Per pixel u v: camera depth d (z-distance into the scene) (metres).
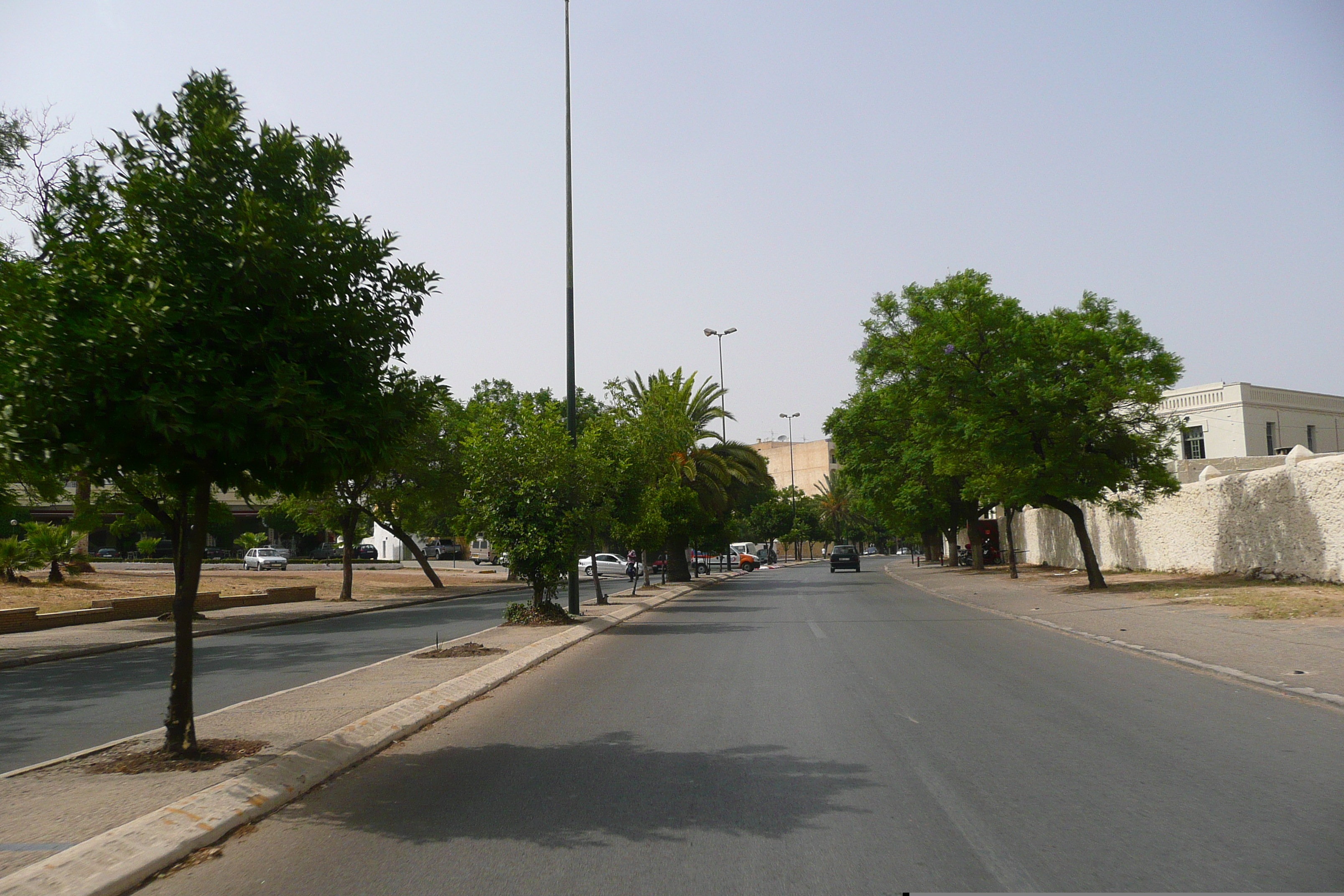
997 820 5.39
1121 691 9.90
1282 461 36.03
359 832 5.48
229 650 17.47
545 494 20.14
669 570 46.19
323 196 7.43
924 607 23.98
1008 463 25.55
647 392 44.88
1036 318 26.75
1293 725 7.88
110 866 4.71
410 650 16.45
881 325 46.59
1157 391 24.14
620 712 9.34
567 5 24.34
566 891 4.43
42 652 17.03
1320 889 4.26
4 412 5.76
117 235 6.47
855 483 50.41
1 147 20.78
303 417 6.21
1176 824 5.23
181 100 7.12
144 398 5.62
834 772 6.62
